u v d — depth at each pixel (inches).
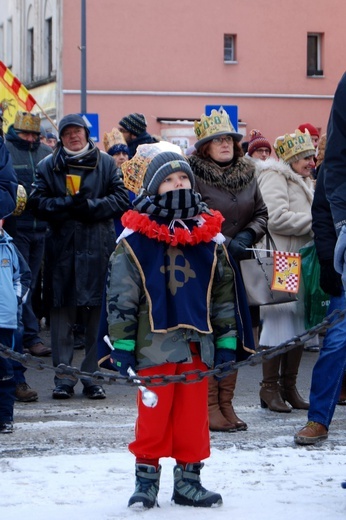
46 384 472.1
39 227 553.3
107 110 1843.0
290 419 387.5
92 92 1833.2
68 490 279.3
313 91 1930.4
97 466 304.0
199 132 378.0
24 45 2039.9
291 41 1910.7
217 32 1875.0
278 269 379.2
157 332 255.0
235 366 235.9
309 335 234.4
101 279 432.8
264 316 397.4
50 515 254.7
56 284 430.0
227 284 264.2
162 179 260.5
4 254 362.6
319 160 447.2
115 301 256.4
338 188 260.2
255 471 301.7
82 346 578.2
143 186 264.2
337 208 259.4
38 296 611.2
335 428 372.2
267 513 257.1
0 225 365.1
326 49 1932.8
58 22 1834.4
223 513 257.0
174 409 261.7
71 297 429.4
